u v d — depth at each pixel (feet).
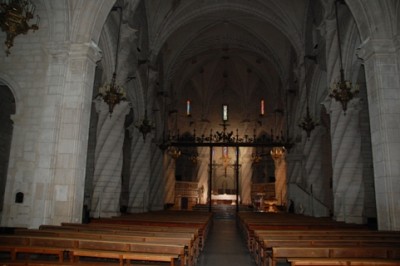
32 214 37.78
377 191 37.86
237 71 132.36
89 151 71.51
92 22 41.93
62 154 39.01
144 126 71.97
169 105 118.01
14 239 23.62
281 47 98.94
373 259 19.99
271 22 85.66
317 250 20.62
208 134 136.26
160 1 79.10
